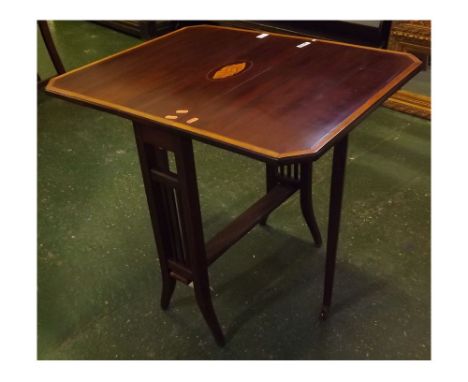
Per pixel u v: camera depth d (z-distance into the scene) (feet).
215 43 5.71
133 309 5.81
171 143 4.02
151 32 14.33
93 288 6.12
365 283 5.98
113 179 8.29
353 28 10.88
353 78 4.49
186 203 4.32
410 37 9.18
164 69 4.99
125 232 7.04
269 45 5.52
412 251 6.43
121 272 6.34
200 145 9.20
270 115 3.87
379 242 6.60
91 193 7.94
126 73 4.93
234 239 5.25
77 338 5.46
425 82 10.55
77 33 15.26
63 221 7.31
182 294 6.01
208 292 5.01
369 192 7.59
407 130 9.43
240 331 5.47
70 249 6.75
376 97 4.08
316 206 7.36
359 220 7.01
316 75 4.62
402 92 10.00
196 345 5.34
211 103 4.14
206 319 5.11
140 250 6.70
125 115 4.07
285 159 3.27
